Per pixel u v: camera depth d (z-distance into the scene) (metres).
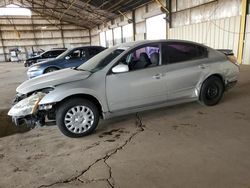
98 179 2.32
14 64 23.16
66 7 23.11
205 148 2.80
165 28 15.26
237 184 2.12
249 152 2.66
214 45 11.51
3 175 2.47
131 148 2.93
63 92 3.15
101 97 3.36
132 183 2.23
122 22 21.70
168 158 2.63
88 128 3.37
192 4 12.60
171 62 3.85
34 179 2.38
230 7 10.33
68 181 2.31
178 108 4.36
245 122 3.54
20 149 3.09
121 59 3.54
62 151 2.96
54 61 8.11
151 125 3.64
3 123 4.30
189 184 2.16
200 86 4.13
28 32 30.45
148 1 16.41
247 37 9.77
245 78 7.00
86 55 8.37
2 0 26.84
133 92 3.54
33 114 3.12
